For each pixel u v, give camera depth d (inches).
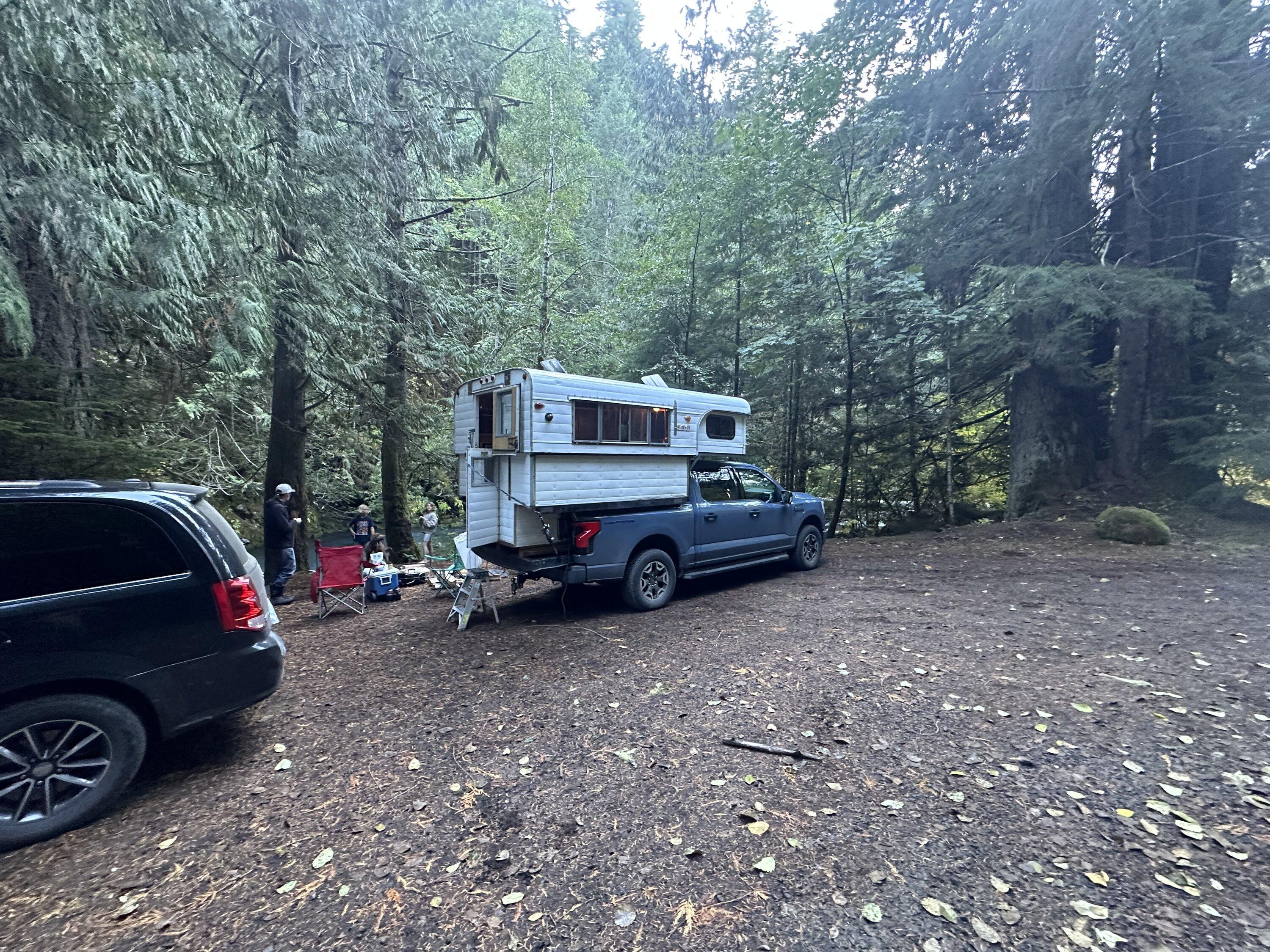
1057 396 455.8
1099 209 440.8
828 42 507.2
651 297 593.0
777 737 129.0
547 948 74.0
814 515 318.7
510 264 628.4
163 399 313.6
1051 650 176.7
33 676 99.5
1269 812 96.3
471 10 387.2
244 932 77.4
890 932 74.6
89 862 92.7
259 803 108.9
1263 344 398.0
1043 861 87.0
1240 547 324.5
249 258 250.1
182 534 117.6
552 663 181.2
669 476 248.5
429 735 135.3
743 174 520.7
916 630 201.6
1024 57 442.0
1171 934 72.4
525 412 199.2
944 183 468.8
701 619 225.0
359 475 680.4
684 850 92.6
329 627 241.9
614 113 1128.8
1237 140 367.2
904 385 529.7
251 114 252.1
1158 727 126.3
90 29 170.4
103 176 178.1
